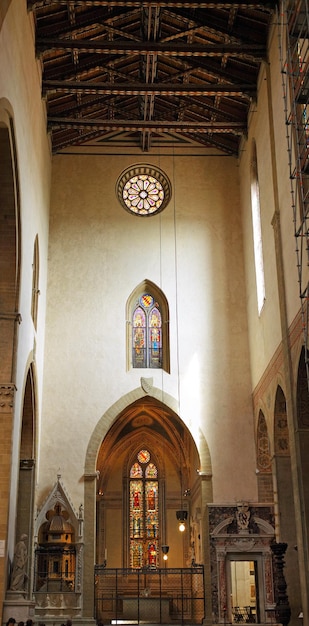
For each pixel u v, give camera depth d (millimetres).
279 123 23953
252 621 28688
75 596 26828
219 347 30188
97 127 30266
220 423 29234
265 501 28312
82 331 30109
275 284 24516
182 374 29812
